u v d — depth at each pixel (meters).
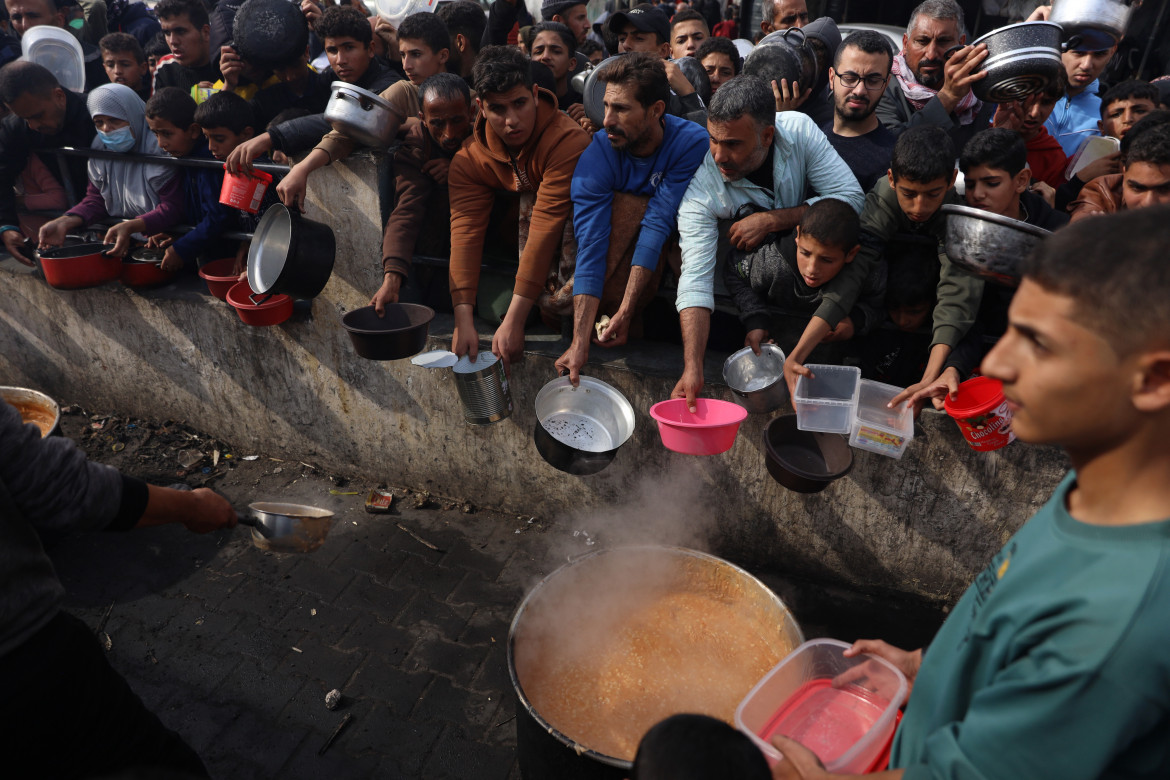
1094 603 0.83
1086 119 4.12
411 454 3.77
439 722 2.69
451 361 2.87
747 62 3.30
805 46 3.34
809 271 2.43
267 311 3.28
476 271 3.02
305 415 3.91
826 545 3.17
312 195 3.32
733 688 2.37
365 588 3.29
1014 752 0.90
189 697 2.79
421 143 3.21
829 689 1.89
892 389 2.49
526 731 2.02
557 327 3.30
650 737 1.11
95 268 3.64
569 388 2.84
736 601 2.54
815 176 2.67
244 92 4.09
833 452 2.60
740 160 2.48
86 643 1.78
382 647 3.00
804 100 3.41
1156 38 5.77
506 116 2.63
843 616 3.10
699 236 2.67
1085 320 0.81
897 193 2.40
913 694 1.23
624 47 4.00
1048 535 0.95
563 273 2.99
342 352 3.63
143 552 3.47
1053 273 0.83
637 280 2.75
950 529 2.92
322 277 3.00
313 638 3.04
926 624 3.05
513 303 2.92
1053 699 0.86
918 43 3.35
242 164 3.15
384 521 3.69
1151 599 0.80
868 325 2.63
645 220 2.76
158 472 4.05
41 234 3.83
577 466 2.76
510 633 2.19
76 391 4.52
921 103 3.43
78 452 1.76
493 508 3.74
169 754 1.99
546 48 3.88
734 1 6.86
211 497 2.11
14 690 1.61
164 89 3.61
